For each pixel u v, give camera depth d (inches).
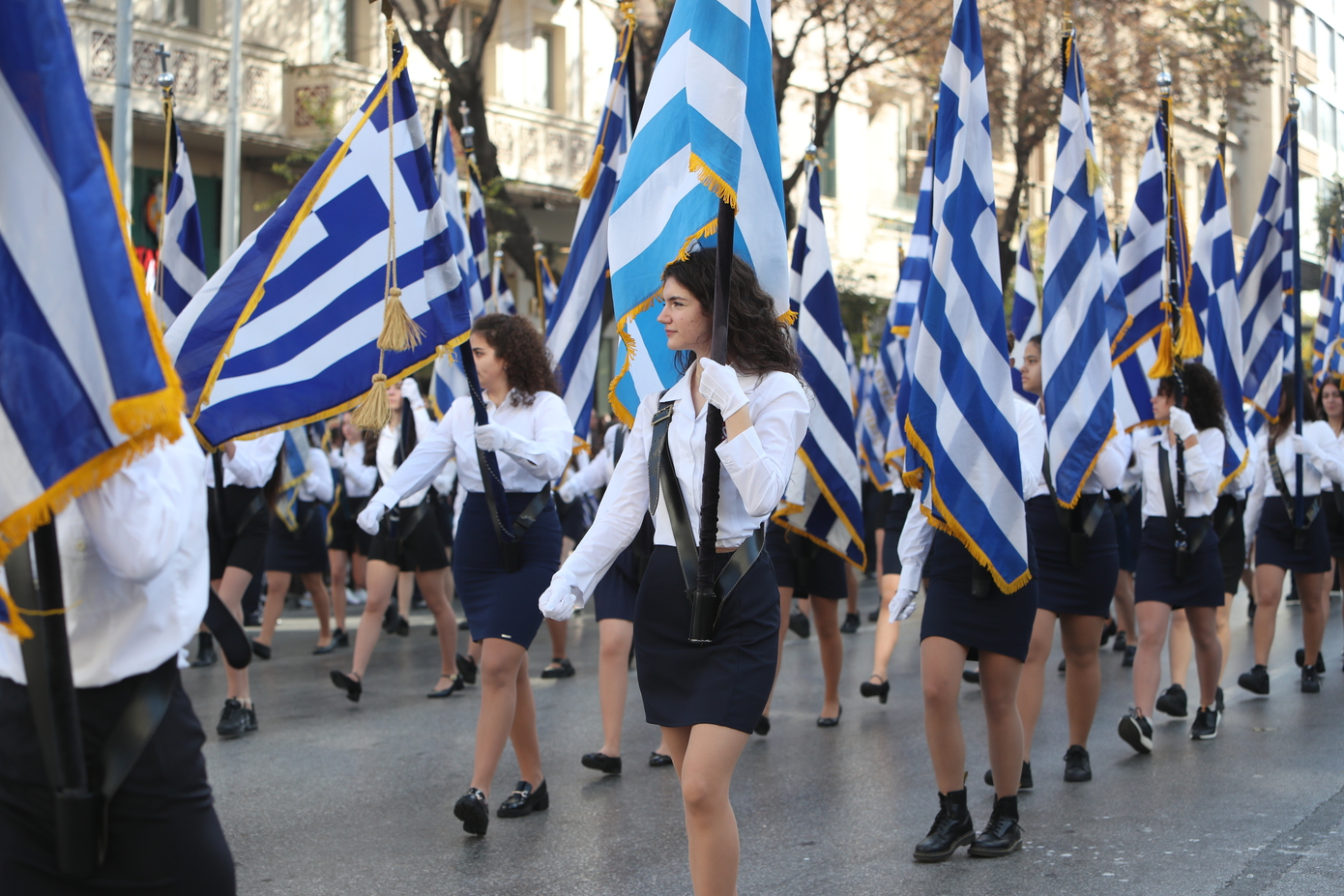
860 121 1114.7
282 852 197.6
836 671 292.0
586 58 906.1
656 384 201.0
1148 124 880.3
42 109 93.7
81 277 92.0
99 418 91.7
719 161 164.6
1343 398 345.4
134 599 99.2
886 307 961.5
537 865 189.5
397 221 205.8
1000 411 194.7
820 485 295.1
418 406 329.7
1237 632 440.5
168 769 99.3
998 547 186.9
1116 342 304.7
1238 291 424.2
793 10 801.6
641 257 190.5
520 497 208.7
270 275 195.8
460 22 828.0
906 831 205.2
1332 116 1284.4
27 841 97.6
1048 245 256.4
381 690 342.3
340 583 424.5
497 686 203.2
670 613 137.6
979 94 213.9
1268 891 171.6
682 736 139.0
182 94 671.8
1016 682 191.2
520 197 863.7
